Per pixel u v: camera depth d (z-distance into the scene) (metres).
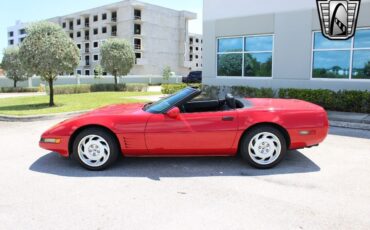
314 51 11.73
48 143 4.99
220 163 5.27
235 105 5.17
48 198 3.94
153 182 4.45
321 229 3.15
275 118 4.85
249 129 4.92
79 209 3.62
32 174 4.82
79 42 71.12
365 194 3.99
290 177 4.61
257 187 4.24
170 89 19.14
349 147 6.32
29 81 29.92
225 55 14.10
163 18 65.19
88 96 18.92
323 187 4.22
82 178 4.64
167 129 4.84
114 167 5.12
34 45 12.35
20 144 6.74
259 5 12.78
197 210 3.57
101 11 65.81
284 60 12.35
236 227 3.18
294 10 11.91
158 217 3.41
